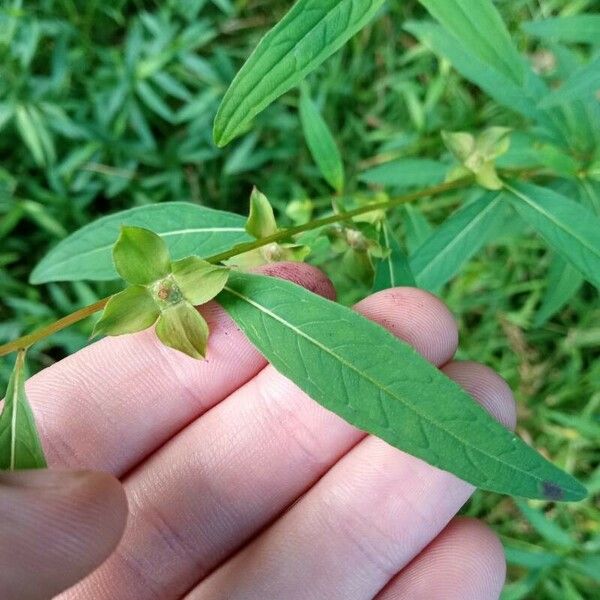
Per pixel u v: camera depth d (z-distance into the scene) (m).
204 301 0.12
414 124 0.25
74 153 0.26
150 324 0.12
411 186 0.24
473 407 0.11
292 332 0.12
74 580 0.11
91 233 0.15
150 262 0.12
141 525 0.16
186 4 0.27
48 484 0.11
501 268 0.24
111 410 0.16
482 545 0.16
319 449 0.16
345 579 0.16
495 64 0.15
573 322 0.25
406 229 0.19
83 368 0.16
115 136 0.26
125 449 0.16
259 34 0.28
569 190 0.18
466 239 0.16
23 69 0.25
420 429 0.11
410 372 0.11
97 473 0.11
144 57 0.27
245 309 0.12
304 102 0.17
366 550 0.16
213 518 0.16
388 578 0.16
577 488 0.11
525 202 0.15
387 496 0.15
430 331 0.15
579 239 0.14
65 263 0.15
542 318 0.18
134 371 0.16
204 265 0.12
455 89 0.25
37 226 0.27
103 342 0.16
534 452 0.11
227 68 0.27
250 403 0.16
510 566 0.25
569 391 0.24
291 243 0.15
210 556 0.16
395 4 0.26
